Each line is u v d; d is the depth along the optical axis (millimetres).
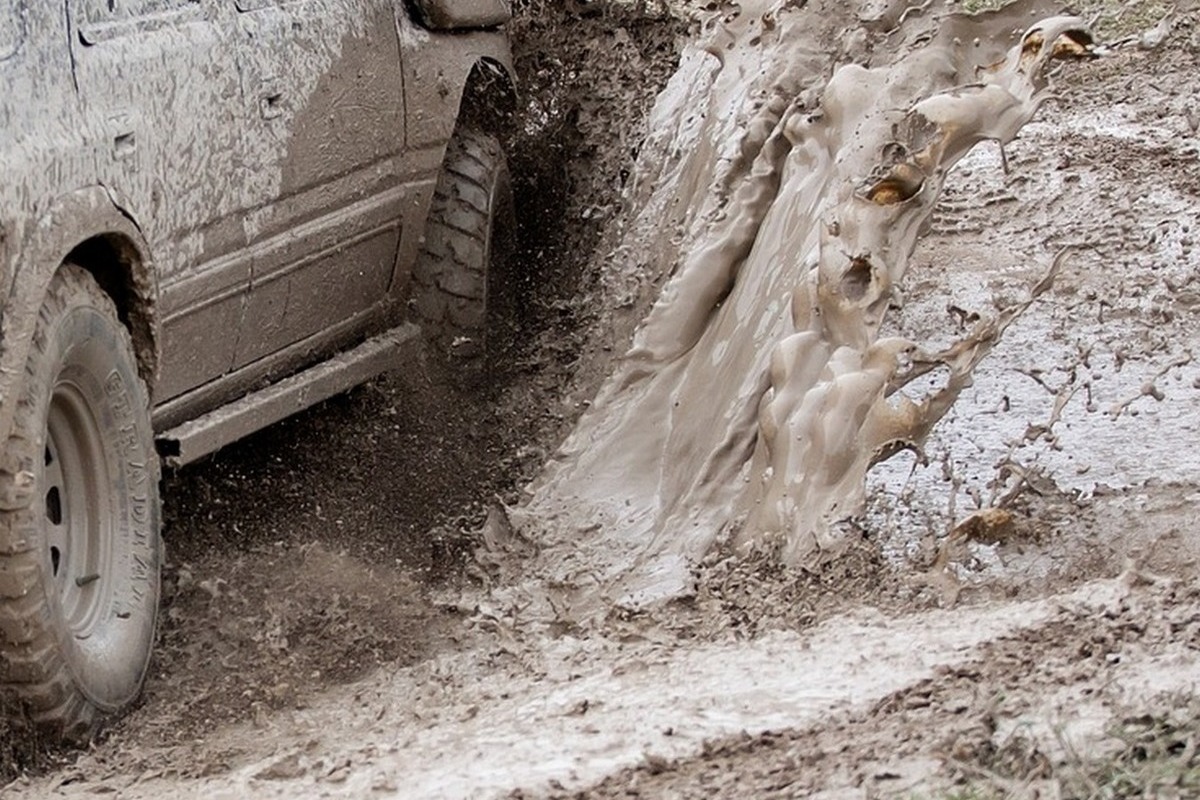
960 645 7602
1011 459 9656
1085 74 18219
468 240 11320
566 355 11234
